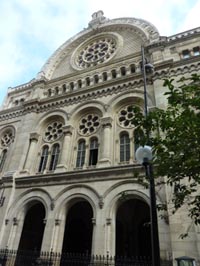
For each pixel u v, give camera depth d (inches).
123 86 983.6
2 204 874.1
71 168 885.8
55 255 689.0
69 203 791.1
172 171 394.9
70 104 1069.8
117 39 1261.1
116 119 936.3
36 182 878.4
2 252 756.6
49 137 1047.0
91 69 1159.6
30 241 959.0
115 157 835.4
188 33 1046.4
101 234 669.3
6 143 1149.7
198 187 623.2
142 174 717.9
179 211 608.4
